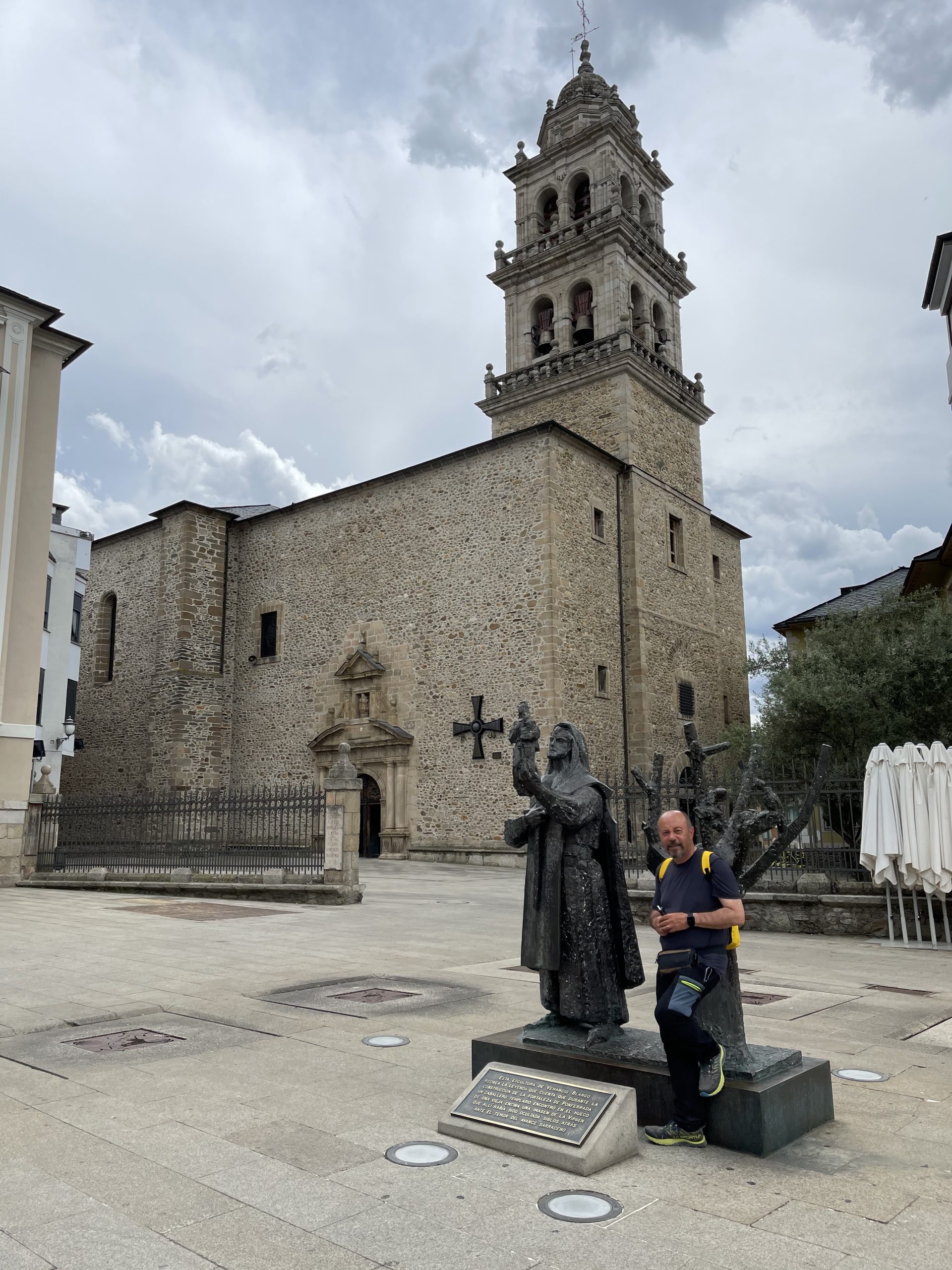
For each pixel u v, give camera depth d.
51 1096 4.61
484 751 24.55
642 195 32.97
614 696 25.73
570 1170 3.62
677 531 29.97
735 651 33.22
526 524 24.83
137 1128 4.13
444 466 27.05
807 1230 3.12
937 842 10.10
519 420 30.64
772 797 4.43
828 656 21.94
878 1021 6.34
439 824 25.16
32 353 19.22
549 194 32.59
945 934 10.80
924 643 20.56
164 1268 2.85
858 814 13.80
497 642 24.86
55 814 18.56
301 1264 2.88
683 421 31.48
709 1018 4.21
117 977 7.91
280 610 31.00
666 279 32.34
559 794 4.71
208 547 32.09
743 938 11.26
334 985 7.58
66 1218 3.19
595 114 32.72
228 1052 5.45
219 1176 3.58
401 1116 4.30
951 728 19.88
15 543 18.34
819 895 11.55
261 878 15.56
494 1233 3.09
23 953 9.29
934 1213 3.25
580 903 4.62
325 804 15.12
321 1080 4.88
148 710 31.50
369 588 28.42
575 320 31.16
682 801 13.65
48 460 19.27
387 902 14.98
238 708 31.62
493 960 8.97
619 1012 4.58
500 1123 3.94
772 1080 4.03
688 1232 3.10
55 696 26.77
